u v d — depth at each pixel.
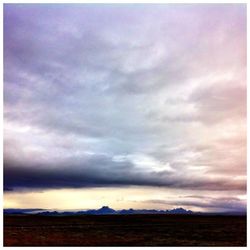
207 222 39.31
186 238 25.55
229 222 39.56
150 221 40.56
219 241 24.36
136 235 27.06
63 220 41.91
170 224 36.56
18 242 22.86
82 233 27.98
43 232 28.31
